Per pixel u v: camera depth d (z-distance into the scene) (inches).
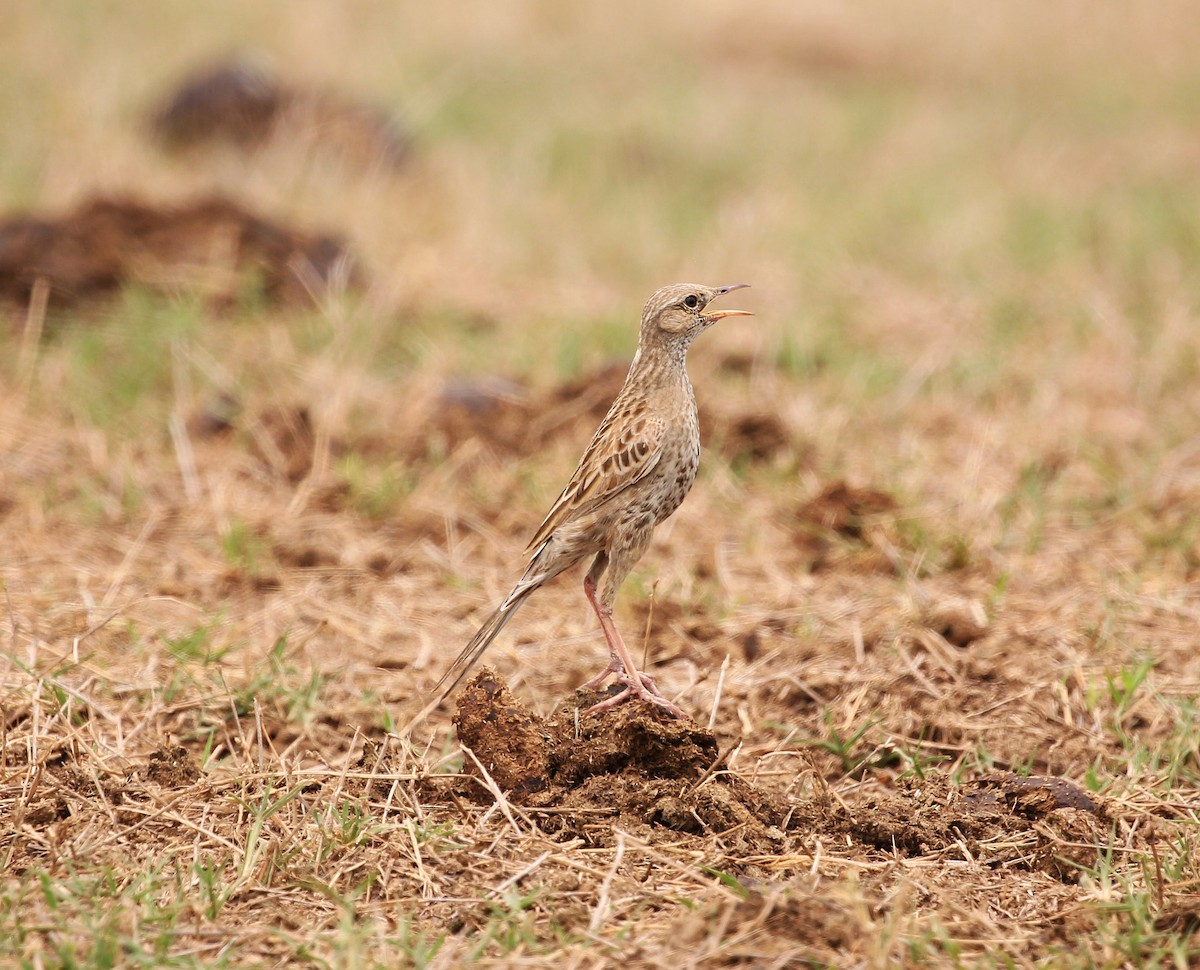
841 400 612.1
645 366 346.9
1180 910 264.7
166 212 696.4
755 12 1480.1
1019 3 1665.8
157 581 446.3
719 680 375.6
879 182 1013.8
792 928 255.3
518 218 871.7
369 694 376.2
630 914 269.6
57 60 1074.7
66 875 279.1
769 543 486.6
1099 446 566.9
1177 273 787.4
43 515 488.7
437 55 1268.5
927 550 463.5
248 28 1231.5
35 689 350.6
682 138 1096.8
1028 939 263.4
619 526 340.2
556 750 313.6
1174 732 356.2
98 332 631.8
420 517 497.4
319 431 549.3
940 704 373.1
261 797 313.1
